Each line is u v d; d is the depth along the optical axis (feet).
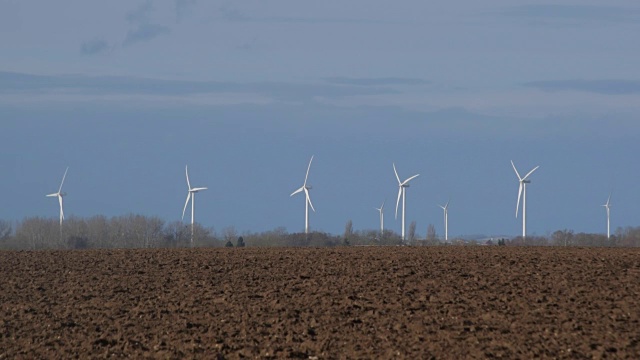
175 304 176.55
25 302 183.11
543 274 198.08
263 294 184.03
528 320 147.64
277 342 139.33
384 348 131.85
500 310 157.58
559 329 139.74
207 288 194.39
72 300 184.65
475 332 139.85
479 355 124.16
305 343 137.49
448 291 179.32
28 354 137.39
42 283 208.33
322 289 187.52
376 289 185.26
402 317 154.61
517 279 192.13
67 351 138.92
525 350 126.11
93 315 167.84
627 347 125.70
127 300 182.60
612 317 148.36
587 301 163.43
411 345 132.87
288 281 201.05
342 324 150.71
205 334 146.82
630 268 205.36
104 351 138.10
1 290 198.70
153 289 195.93
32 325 159.84
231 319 159.43
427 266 217.56
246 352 133.08
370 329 145.79
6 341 147.33
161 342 142.31
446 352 127.13
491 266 214.48
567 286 180.75
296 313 162.81
